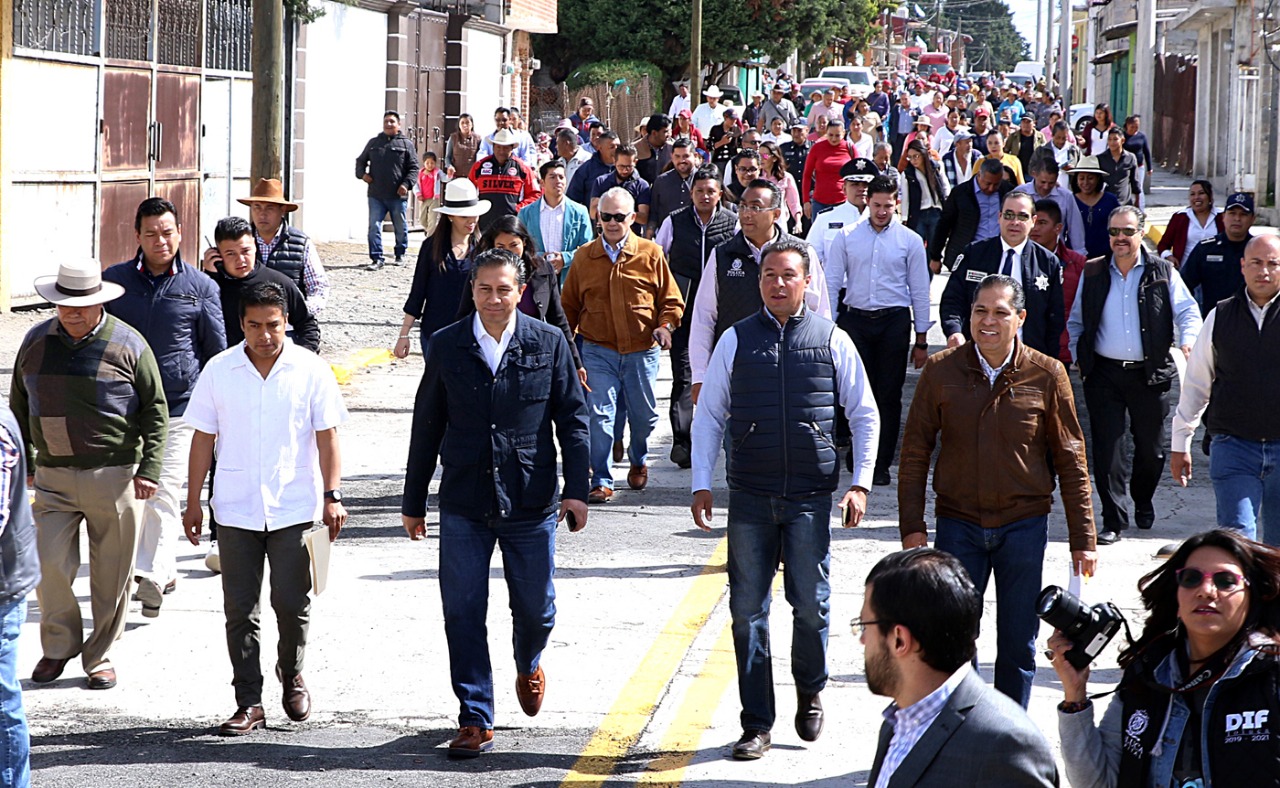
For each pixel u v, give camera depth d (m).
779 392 6.58
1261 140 28.59
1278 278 7.79
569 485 6.88
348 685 7.53
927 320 11.56
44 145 17.48
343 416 7.08
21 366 7.46
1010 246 10.18
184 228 21.08
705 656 7.97
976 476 6.40
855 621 3.84
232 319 9.14
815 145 21.88
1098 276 10.11
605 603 8.84
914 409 6.57
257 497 6.88
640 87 53.75
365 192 28.58
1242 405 7.89
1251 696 3.97
